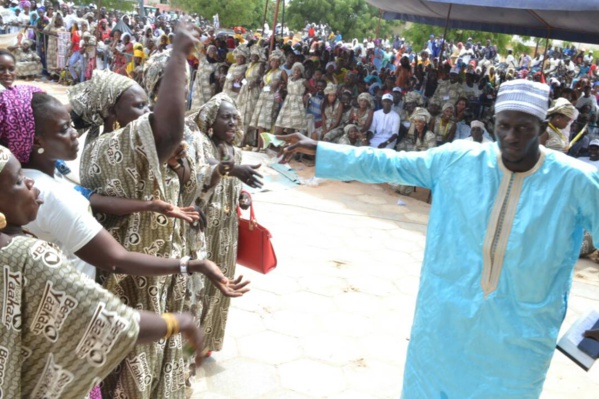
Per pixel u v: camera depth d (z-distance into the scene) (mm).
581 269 6102
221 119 3209
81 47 14328
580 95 12273
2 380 1435
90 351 1459
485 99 11781
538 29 13570
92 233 1886
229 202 3277
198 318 3096
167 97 2027
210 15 28906
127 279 2398
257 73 9922
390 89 10188
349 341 4008
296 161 9195
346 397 3375
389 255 5801
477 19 13055
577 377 3889
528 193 1997
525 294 2002
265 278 4887
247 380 3439
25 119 1878
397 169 2260
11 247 1406
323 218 6746
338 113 9117
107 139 2234
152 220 2369
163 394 2572
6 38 13859
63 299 1415
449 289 2117
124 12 34688
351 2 29703
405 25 33375
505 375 2049
